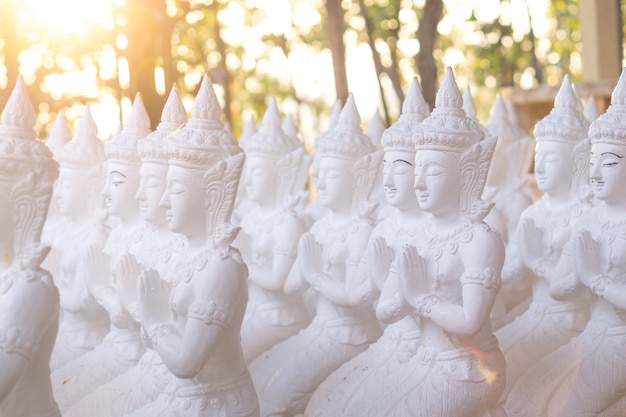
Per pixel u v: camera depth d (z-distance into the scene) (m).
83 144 8.74
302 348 8.00
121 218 8.00
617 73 15.20
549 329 7.91
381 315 6.63
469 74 22.00
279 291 8.68
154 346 6.16
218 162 6.20
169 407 6.18
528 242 8.21
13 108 5.79
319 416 6.88
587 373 6.92
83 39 15.03
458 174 6.42
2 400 5.54
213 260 6.03
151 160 7.11
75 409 6.92
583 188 8.09
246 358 8.55
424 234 6.69
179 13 12.71
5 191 5.68
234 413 6.16
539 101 14.35
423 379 6.39
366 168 8.10
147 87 9.79
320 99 22.66
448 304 6.25
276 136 9.17
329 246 8.07
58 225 9.18
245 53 20.06
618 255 6.92
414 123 7.20
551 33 21.44
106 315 8.49
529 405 7.13
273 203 9.09
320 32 20.03
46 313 5.67
